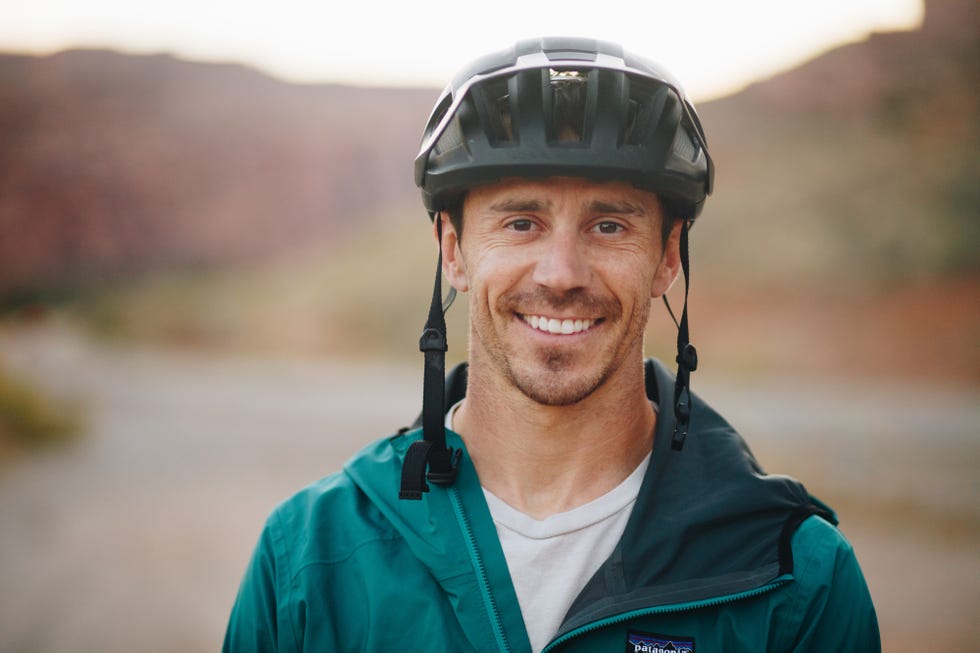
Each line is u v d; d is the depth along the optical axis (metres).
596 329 1.51
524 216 1.51
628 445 1.60
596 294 1.49
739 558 1.49
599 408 1.56
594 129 1.47
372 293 44.81
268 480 11.88
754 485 1.55
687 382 1.63
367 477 1.64
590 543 1.53
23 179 73.69
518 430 1.58
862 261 36.09
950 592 7.36
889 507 9.97
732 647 1.43
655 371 1.83
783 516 1.54
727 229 42.25
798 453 13.40
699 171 1.62
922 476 11.62
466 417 1.68
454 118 1.60
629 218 1.52
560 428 1.56
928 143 51.72
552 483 1.58
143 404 19.53
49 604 6.88
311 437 15.84
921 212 40.00
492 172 1.49
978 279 32.72
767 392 22.72
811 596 1.44
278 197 75.50
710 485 1.57
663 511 1.54
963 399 21.75
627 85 1.50
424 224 59.19
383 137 81.88
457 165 1.53
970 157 46.94
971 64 61.94
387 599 1.49
